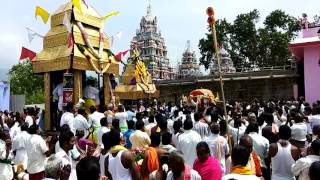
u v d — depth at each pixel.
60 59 13.62
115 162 5.82
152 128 9.77
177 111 13.85
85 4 15.02
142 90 31.97
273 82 38.19
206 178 5.85
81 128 10.94
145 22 81.00
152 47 78.81
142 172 6.22
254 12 55.84
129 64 32.97
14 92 59.72
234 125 9.79
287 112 15.59
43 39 14.72
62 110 13.46
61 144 6.47
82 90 15.08
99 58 14.37
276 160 6.79
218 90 41.06
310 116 11.57
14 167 9.22
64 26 14.19
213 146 7.80
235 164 4.73
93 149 7.76
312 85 27.92
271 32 54.25
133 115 13.27
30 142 8.38
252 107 17.62
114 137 6.13
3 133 8.92
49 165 4.64
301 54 31.12
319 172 4.09
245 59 56.50
